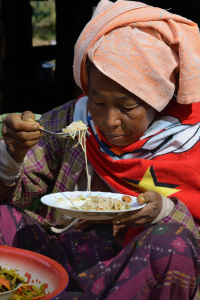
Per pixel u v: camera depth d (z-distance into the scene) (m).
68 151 2.67
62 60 5.74
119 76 2.28
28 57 6.28
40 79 6.86
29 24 6.27
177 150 2.52
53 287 2.03
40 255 2.18
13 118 2.23
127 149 2.53
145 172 2.48
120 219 2.22
